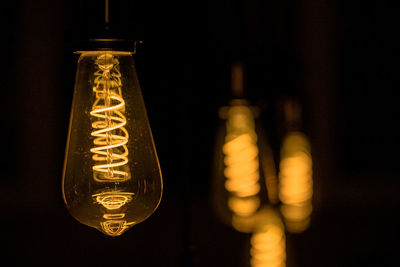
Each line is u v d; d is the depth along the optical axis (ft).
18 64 8.64
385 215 8.23
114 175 2.40
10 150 8.64
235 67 4.26
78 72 2.49
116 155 2.41
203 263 5.27
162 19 6.61
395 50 9.75
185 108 3.31
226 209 4.22
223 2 4.70
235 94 4.22
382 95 9.82
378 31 9.73
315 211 6.37
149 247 6.70
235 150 4.16
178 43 3.40
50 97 8.66
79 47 2.40
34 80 8.61
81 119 2.43
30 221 7.80
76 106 2.47
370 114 9.79
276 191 4.37
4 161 8.64
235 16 4.69
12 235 7.25
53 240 7.13
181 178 3.28
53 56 8.61
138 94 2.50
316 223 7.00
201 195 7.26
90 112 2.42
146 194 2.46
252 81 5.06
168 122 7.84
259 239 4.39
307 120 5.69
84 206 2.42
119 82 2.45
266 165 4.29
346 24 9.68
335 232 7.43
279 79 5.06
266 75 5.06
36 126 8.64
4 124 8.66
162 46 7.01
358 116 9.78
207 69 5.11
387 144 9.78
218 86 4.82
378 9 9.70
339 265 6.95
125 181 2.41
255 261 4.43
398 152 9.70
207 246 5.34
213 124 4.86
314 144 9.15
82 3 2.48
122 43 2.40
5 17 8.61
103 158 2.41
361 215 8.23
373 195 9.12
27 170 8.61
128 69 2.48
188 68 3.36
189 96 3.34
